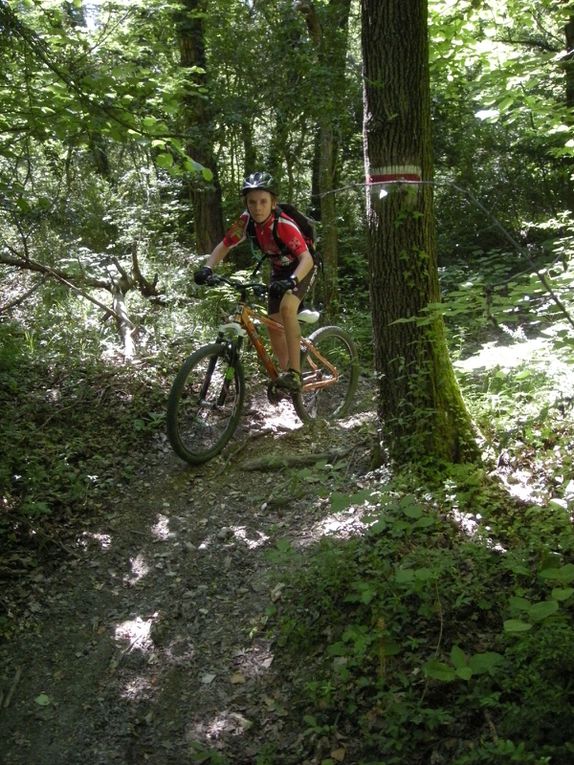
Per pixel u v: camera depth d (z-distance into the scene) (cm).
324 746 315
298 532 469
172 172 533
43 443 562
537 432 477
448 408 475
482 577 365
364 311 1114
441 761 291
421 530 412
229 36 1029
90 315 830
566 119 863
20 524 474
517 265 1112
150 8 852
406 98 448
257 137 1168
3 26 462
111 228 1140
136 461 570
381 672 334
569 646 296
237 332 548
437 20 861
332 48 1029
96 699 363
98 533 488
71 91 495
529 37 1185
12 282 944
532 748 273
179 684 370
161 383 675
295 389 565
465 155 1455
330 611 377
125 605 427
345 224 1316
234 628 401
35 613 418
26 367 685
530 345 505
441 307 448
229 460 572
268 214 532
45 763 329
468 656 329
